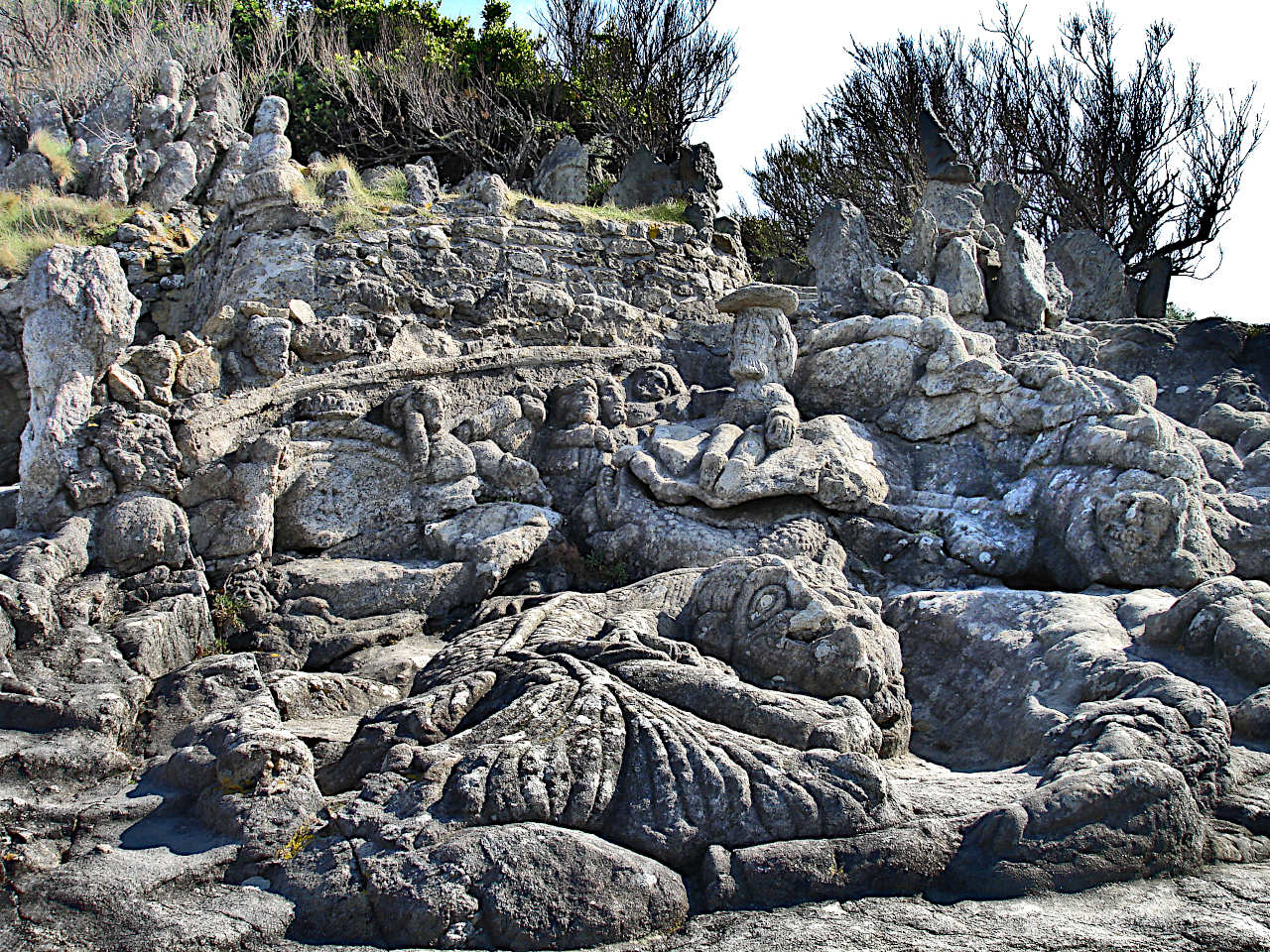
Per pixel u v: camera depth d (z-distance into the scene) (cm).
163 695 620
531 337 1092
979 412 977
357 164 2298
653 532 890
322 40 2506
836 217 1195
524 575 868
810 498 909
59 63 2027
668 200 1518
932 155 1230
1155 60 2406
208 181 1673
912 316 1045
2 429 1128
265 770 506
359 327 954
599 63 2586
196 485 785
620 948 427
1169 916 438
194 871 459
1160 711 549
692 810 479
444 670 608
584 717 514
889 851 464
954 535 885
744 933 430
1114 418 893
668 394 1064
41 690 577
